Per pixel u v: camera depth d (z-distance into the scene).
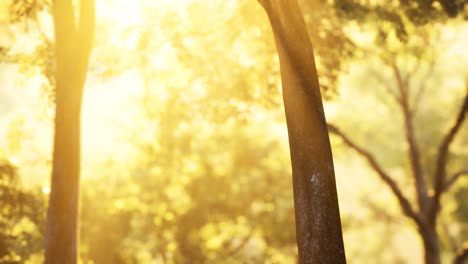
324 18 15.97
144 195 29.61
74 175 11.75
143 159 30.06
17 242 15.95
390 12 15.15
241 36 15.97
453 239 39.62
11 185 15.77
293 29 9.19
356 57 16.88
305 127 9.06
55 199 11.67
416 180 25.59
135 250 29.72
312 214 8.94
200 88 17.06
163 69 16.28
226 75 16.58
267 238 31.53
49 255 11.60
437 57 24.64
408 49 20.02
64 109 11.68
